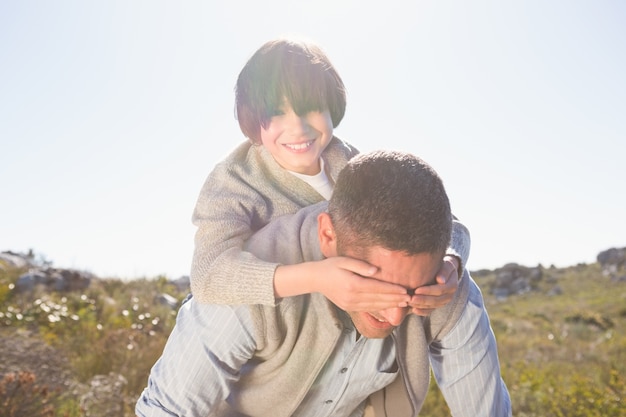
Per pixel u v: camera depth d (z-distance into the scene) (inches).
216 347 72.0
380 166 61.8
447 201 63.1
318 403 81.0
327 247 67.4
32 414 195.8
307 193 84.3
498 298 1302.9
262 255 73.5
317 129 80.4
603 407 291.9
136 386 247.0
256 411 79.3
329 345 73.4
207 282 71.5
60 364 261.1
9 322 345.1
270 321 71.0
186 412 73.2
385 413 83.7
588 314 881.5
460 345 78.4
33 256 636.7
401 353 76.2
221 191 80.8
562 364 465.4
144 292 542.6
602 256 1521.9
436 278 64.7
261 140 82.9
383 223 60.0
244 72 82.2
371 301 62.1
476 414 81.6
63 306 411.2
